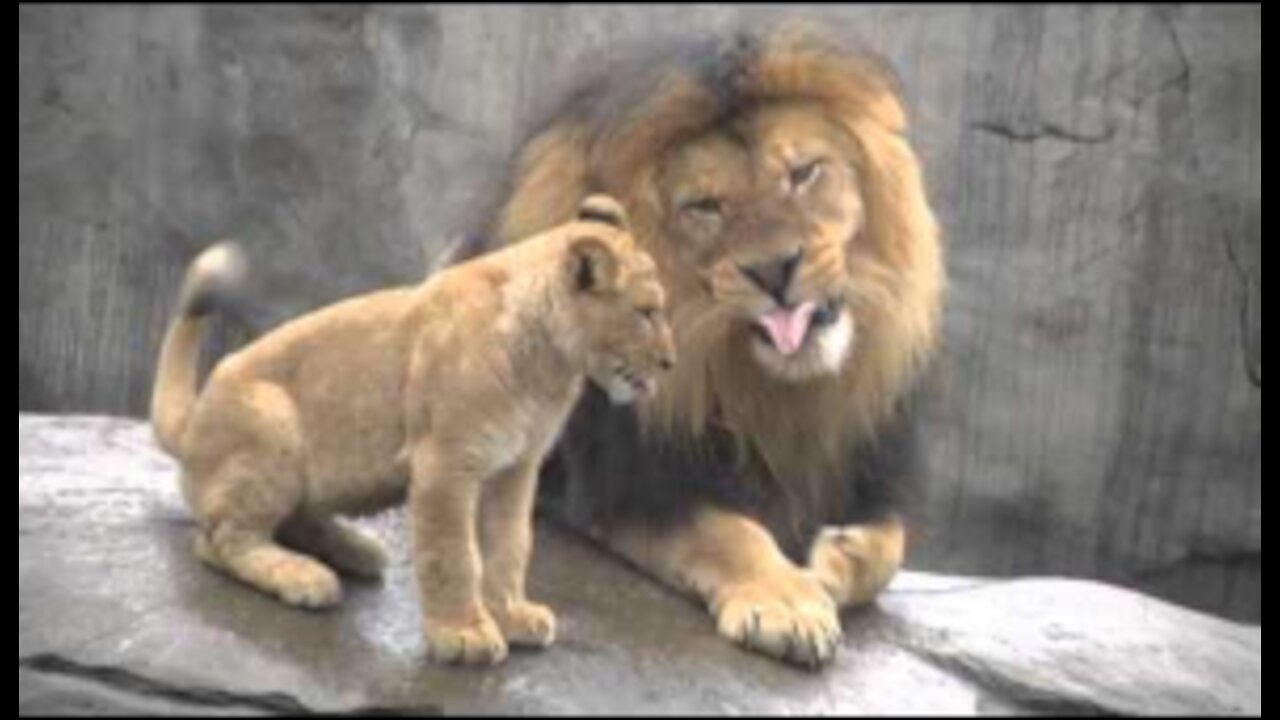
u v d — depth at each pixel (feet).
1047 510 66.54
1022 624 32.24
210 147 70.28
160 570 30.30
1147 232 65.77
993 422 66.59
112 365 69.82
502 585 28.89
